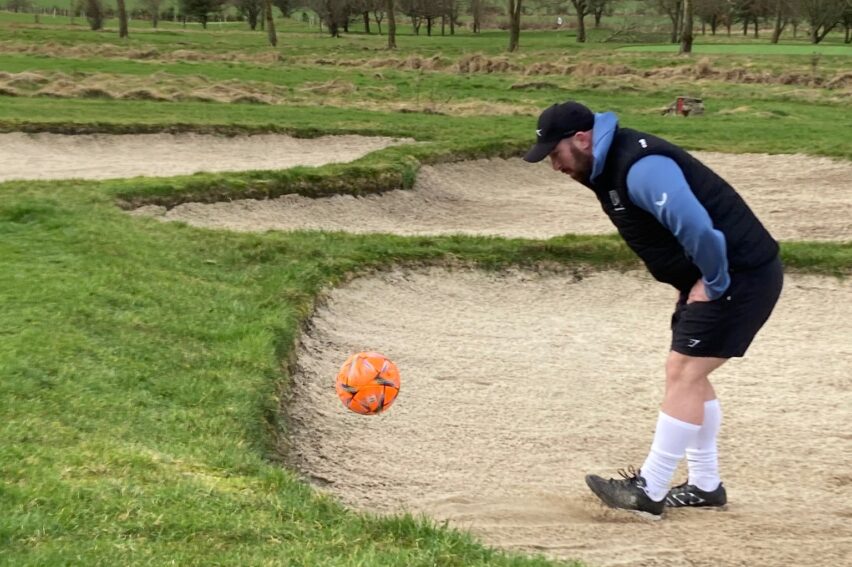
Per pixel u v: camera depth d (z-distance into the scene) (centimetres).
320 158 1777
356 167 1506
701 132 2123
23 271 854
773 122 2362
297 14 11594
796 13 6962
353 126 1988
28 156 1662
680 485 567
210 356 717
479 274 1101
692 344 496
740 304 480
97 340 702
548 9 9919
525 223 1466
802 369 907
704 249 453
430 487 617
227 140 1848
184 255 1001
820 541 516
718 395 834
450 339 952
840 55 4678
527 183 1753
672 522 535
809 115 2572
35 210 1083
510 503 572
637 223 480
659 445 524
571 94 3005
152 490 452
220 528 419
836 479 660
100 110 2025
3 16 9138
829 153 1852
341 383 520
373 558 401
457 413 770
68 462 473
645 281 1112
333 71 3669
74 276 854
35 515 402
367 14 8644
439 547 425
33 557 368
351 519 455
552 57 4544
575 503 573
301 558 396
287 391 723
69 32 6034
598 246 1151
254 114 2117
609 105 2752
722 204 470
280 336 793
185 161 1700
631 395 833
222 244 1058
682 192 451
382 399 518
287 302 894
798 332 1007
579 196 1675
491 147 1797
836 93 3086
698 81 3481
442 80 3356
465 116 2338
